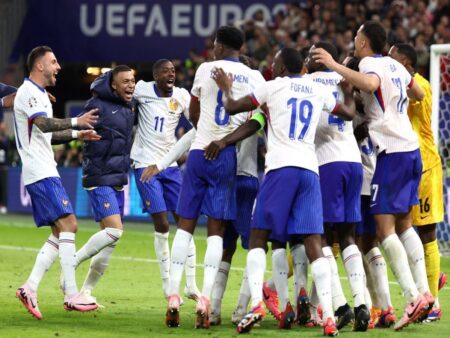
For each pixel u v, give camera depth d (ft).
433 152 68.64
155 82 72.90
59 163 166.81
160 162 64.34
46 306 69.72
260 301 57.72
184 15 178.60
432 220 67.72
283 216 57.36
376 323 62.18
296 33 157.79
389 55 66.18
